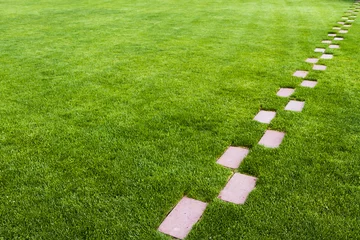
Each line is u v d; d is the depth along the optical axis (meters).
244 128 3.96
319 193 2.79
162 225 2.54
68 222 2.59
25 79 5.84
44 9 14.84
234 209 2.65
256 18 12.16
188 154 3.44
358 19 11.27
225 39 8.98
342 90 5.06
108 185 3.00
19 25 11.26
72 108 4.62
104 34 9.77
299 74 5.99
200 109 4.52
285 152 3.41
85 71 6.28
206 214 2.61
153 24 11.30
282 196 2.78
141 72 6.19
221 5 15.80
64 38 9.28
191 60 6.97
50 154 3.50
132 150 3.54
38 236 2.46
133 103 4.75
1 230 2.53
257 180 3.02
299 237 2.37
